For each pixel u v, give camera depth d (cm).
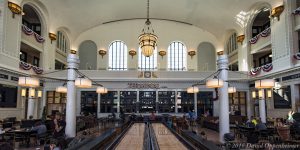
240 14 2002
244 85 2088
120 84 2122
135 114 2045
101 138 594
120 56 2489
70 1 1948
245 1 1841
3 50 1447
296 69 1421
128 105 2117
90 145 479
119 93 2120
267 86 993
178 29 2511
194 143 591
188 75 2123
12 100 1556
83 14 2186
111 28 2489
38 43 1895
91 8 2134
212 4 2041
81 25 2336
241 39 2109
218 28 2366
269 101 1711
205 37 2523
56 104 2078
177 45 2514
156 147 654
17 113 1608
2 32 1438
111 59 2484
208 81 916
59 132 908
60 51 2272
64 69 2228
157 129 1177
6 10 1484
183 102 2127
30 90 1393
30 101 1388
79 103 2102
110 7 2194
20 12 1612
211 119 1611
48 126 1040
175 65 2484
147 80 2117
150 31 2498
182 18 2417
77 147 458
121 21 2483
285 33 1540
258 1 1766
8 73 1516
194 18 2364
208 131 1422
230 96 2131
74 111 981
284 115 1545
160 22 2503
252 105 2047
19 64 1623
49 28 2034
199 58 2517
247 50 2047
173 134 945
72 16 2150
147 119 1909
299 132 885
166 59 2480
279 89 1612
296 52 1481
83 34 2480
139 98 2122
